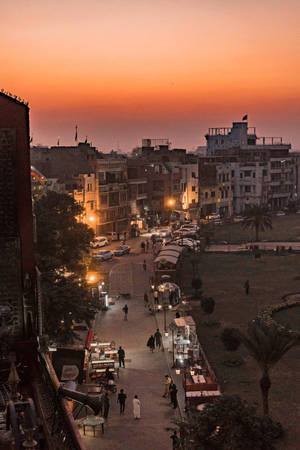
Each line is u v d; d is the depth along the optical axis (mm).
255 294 70250
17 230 19594
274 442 32250
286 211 166250
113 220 118500
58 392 12141
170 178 137625
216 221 141500
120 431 32688
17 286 18969
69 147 120188
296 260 92562
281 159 174875
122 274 80375
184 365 42719
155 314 59156
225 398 27859
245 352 48094
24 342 17375
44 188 60719
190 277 81188
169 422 33906
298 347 48250
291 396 38719
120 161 122438
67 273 51969
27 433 9258
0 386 15125
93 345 44906
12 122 20688
